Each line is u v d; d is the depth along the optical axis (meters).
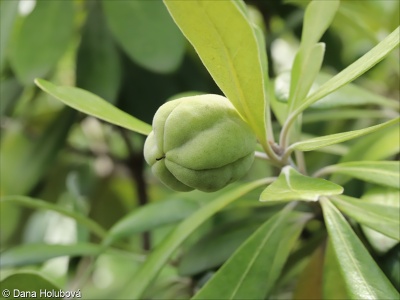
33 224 0.36
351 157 0.27
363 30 0.29
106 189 0.39
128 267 0.42
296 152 0.25
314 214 0.26
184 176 0.20
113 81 0.32
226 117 0.20
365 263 0.21
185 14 0.18
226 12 0.18
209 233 0.28
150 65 0.30
